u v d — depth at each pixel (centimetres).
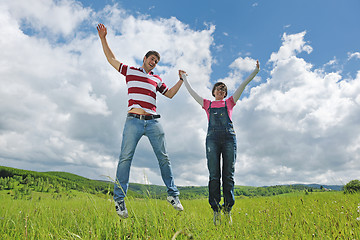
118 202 281
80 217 294
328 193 618
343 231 200
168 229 223
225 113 373
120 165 305
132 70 350
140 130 319
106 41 363
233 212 408
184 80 409
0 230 239
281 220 274
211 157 360
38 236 216
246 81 386
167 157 330
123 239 211
